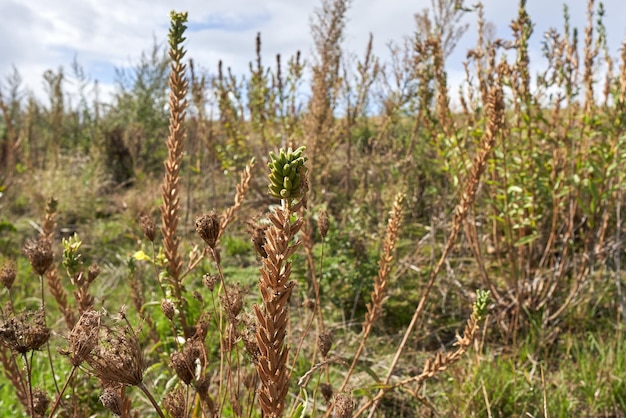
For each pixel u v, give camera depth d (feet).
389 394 9.12
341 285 13.29
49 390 8.49
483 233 14.33
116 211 22.72
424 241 14.61
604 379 8.82
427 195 17.98
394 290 13.14
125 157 31.14
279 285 2.82
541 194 11.03
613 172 10.39
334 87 18.81
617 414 8.34
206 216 4.41
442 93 10.94
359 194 17.75
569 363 9.72
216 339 9.27
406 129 21.22
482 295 5.73
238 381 5.12
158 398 7.86
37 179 23.68
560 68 10.88
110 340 3.57
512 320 10.94
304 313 12.12
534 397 8.48
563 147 11.20
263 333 2.87
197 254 6.10
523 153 10.63
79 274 5.02
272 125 18.83
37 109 33.32
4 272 4.80
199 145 20.59
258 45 18.29
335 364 10.09
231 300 4.96
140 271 13.43
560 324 11.13
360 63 19.31
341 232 14.73
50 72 31.81
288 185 2.67
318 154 16.52
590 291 11.29
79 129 37.60
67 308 6.08
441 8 15.56
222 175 21.86
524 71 10.43
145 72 37.04
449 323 11.71
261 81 18.51
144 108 36.09
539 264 12.51
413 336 11.15
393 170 16.88
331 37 17.15
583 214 13.05
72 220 21.30
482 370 8.99
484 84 11.03
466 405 8.09
